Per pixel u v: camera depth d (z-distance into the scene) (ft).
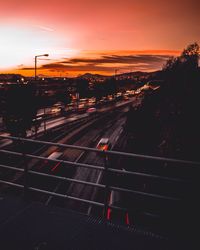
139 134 80.74
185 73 57.26
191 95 48.42
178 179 10.85
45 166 69.51
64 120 161.17
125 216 40.57
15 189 50.83
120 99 325.01
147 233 11.40
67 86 399.24
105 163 11.96
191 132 40.83
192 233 11.35
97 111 211.41
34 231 11.44
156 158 10.59
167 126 55.93
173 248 10.50
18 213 12.85
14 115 79.20
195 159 37.42
